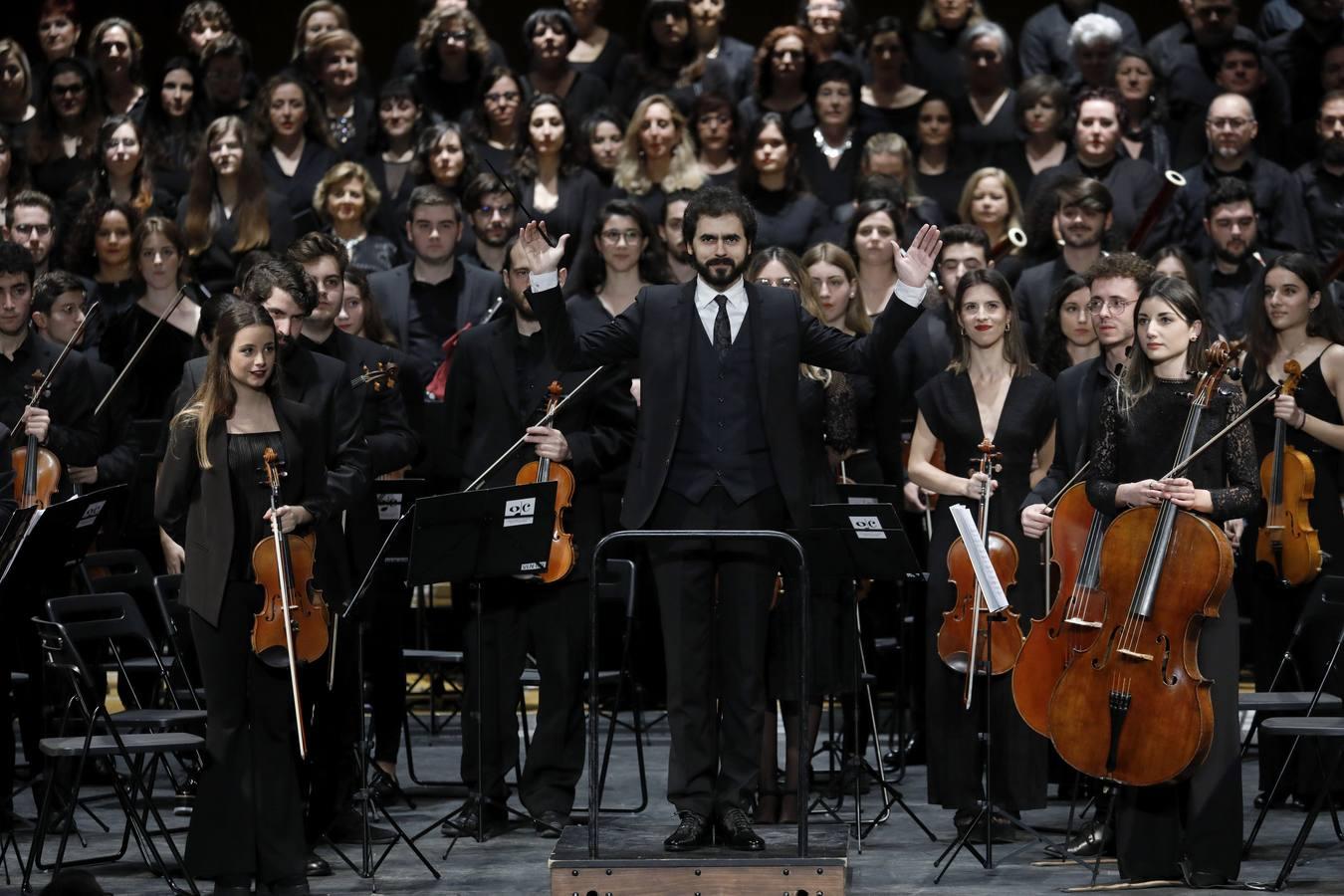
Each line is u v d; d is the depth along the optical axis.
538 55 26.72
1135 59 25.50
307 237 16.81
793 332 13.27
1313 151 26.48
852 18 27.61
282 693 13.40
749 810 12.91
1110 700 13.37
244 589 13.29
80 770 13.65
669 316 13.27
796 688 15.90
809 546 13.94
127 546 19.75
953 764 15.98
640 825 13.63
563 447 15.82
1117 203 23.95
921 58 26.80
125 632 15.34
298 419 13.73
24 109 26.81
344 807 15.29
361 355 17.05
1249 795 18.27
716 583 13.14
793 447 13.13
